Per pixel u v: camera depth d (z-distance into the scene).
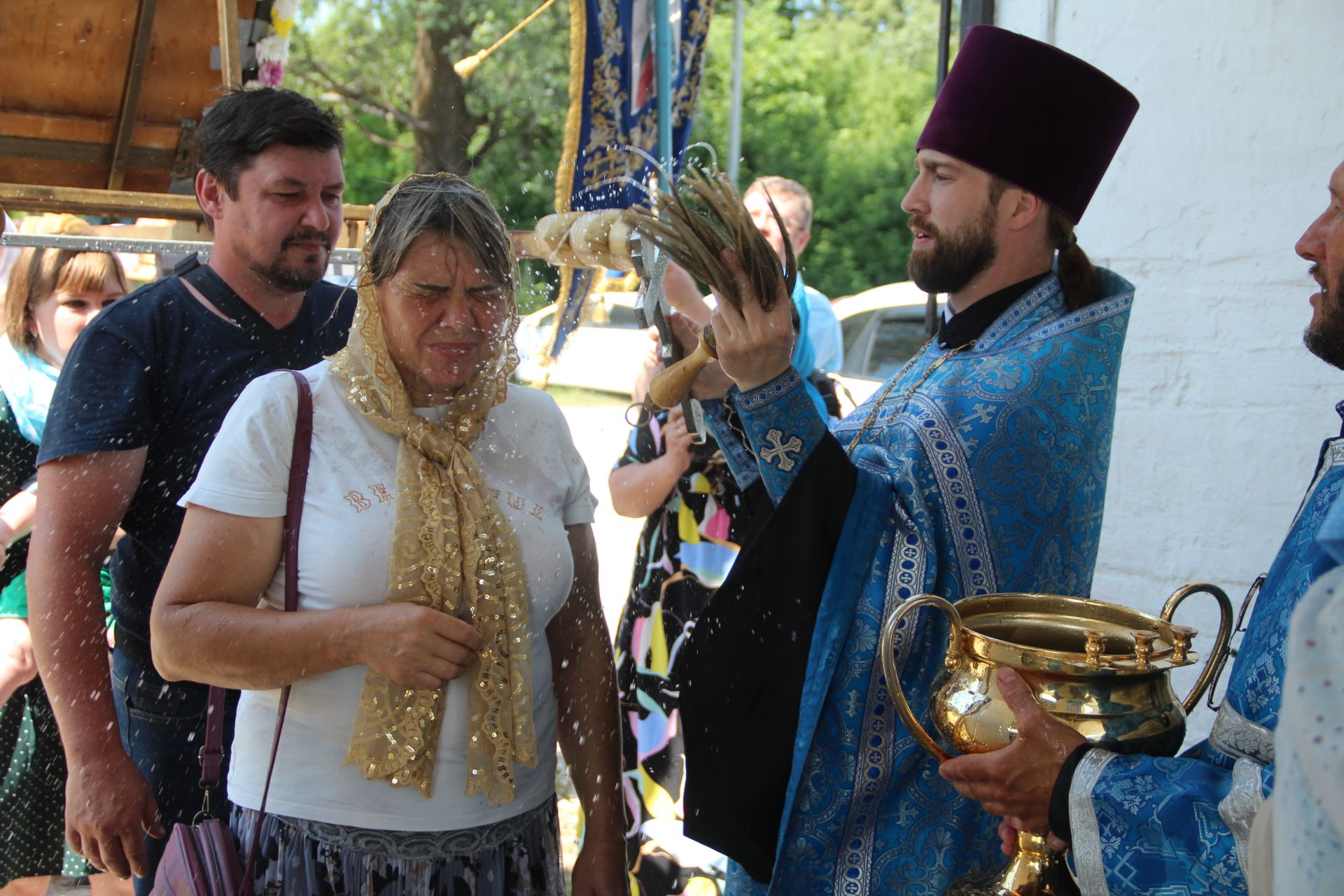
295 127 2.00
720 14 17.03
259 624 1.52
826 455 1.67
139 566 2.06
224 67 2.52
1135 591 2.90
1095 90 1.80
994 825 1.70
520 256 1.92
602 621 1.87
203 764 1.72
